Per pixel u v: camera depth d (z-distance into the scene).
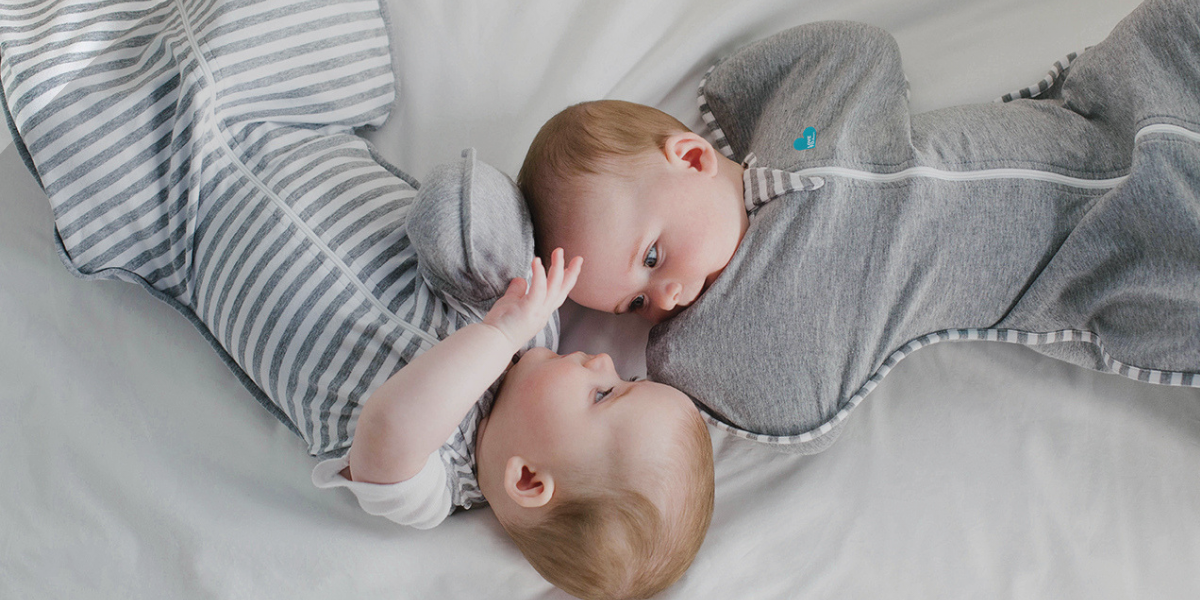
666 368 1.29
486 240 1.10
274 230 1.16
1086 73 1.25
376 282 1.15
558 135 1.21
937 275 1.23
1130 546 1.25
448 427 1.01
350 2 1.33
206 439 1.29
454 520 1.25
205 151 1.21
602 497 1.04
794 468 1.32
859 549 1.27
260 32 1.24
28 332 1.31
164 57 1.23
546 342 1.28
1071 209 1.21
